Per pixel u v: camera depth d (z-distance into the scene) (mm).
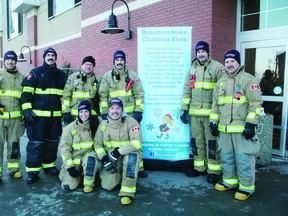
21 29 16828
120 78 4469
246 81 3670
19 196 3865
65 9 11852
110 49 8484
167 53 4621
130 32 7598
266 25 5652
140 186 4176
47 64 4480
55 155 4766
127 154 3828
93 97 4598
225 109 3805
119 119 3896
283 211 3408
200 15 5859
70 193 3955
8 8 18781
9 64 4309
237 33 6094
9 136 4453
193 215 3322
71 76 4586
